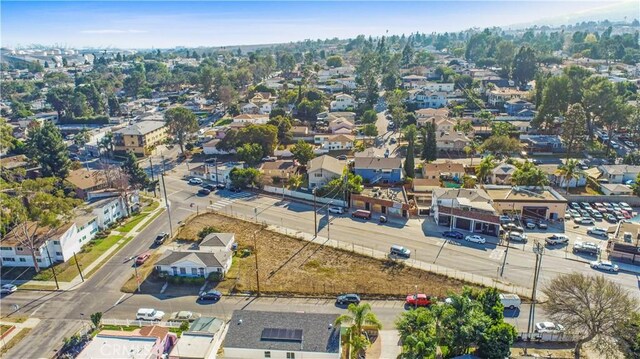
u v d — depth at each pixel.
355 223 82.75
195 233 79.81
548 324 51.62
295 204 93.06
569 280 48.78
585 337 47.88
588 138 132.50
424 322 44.41
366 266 67.12
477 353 45.25
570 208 88.12
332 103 176.25
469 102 176.75
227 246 71.12
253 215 87.56
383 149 127.44
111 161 130.25
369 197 87.69
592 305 46.91
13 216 67.94
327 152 125.50
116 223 85.25
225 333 52.38
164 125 140.25
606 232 76.69
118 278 65.94
